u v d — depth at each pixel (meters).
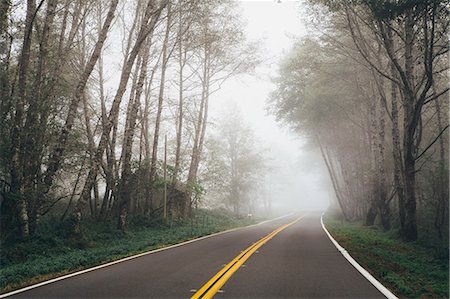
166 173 30.84
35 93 16.12
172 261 11.80
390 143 33.62
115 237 19.41
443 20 17.77
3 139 15.00
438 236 20.66
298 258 12.23
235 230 29.56
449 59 23.81
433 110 28.80
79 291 7.59
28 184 15.83
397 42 23.44
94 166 17.95
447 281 10.13
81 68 24.47
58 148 16.77
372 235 22.92
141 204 28.58
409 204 19.20
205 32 26.42
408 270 11.39
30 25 15.73
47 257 13.66
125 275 9.36
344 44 26.16
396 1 15.70
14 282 9.34
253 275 9.12
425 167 26.80
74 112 17.17
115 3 18.11
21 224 14.91
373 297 6.97
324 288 7.69
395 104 22.31
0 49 16.12
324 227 32.59
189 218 33.38
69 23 23.84
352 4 17.84
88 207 26.47
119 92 19.20
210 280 8.51
